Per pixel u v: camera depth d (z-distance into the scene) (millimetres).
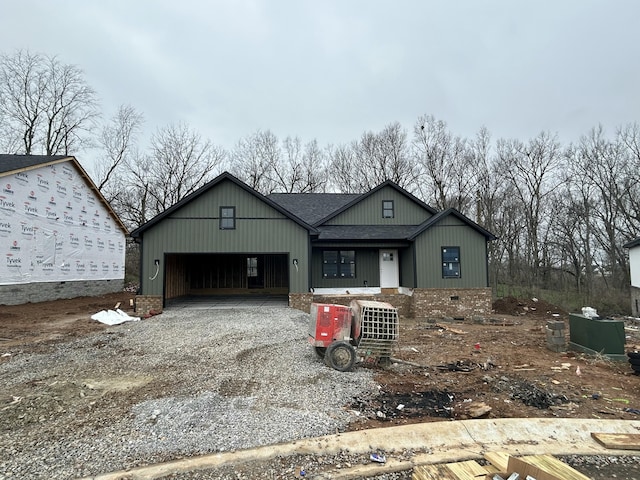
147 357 7773
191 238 14344
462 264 15984
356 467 3676
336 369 7035
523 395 5883
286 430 4336
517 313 17031
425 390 6148
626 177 24406
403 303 16453
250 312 13266
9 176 14672
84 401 5254
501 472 3479
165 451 3848
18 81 28984
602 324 8570
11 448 3908
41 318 12867
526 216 29328
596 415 5156
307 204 19703
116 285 23781
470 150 32812
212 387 5852
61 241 18031
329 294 16812
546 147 28609
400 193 18109
